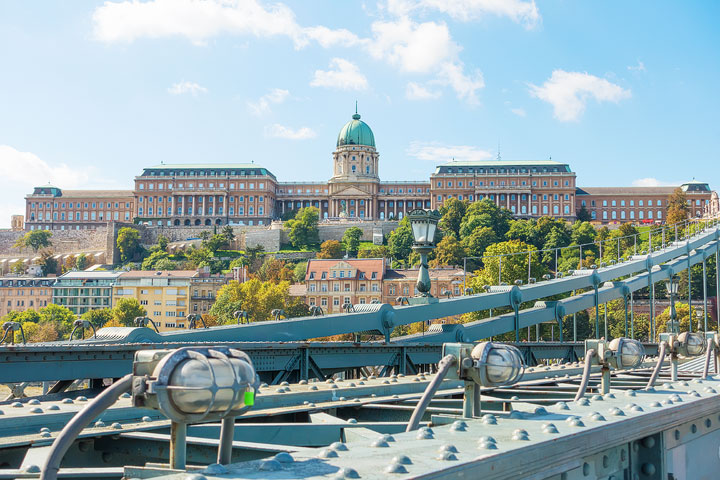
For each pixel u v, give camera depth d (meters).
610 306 136.88
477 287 101.44
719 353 10.62
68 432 3.40
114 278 188.75
